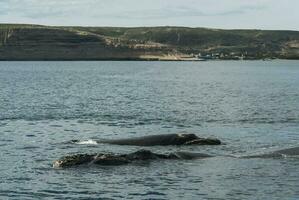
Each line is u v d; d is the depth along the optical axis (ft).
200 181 122.62
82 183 120.57
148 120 233.96
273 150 152.05
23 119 231.71
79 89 434.30
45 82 526.98
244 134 193.88
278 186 118.52
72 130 201.05
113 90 426.10
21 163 139.44
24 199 109.40
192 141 167.53
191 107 293.84
